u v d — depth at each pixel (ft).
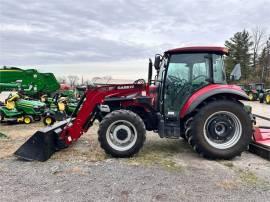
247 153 18.75
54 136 18.08
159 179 13.55
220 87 17.51
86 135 24.22
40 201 11.11
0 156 17.44
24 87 39.52
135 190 12.22
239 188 12.52
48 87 42.83
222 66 18.43
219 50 18.20
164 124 17.93
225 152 16.81
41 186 12.62
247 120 17.07
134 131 17.20
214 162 16.57
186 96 18.49
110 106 18.90
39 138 16.65
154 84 19.72
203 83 18.38
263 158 17.47
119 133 17.25
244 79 151.64
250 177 13.93
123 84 18.89
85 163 16.10
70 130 18.39
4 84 38.47
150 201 11.17
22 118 31.94
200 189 12.37
